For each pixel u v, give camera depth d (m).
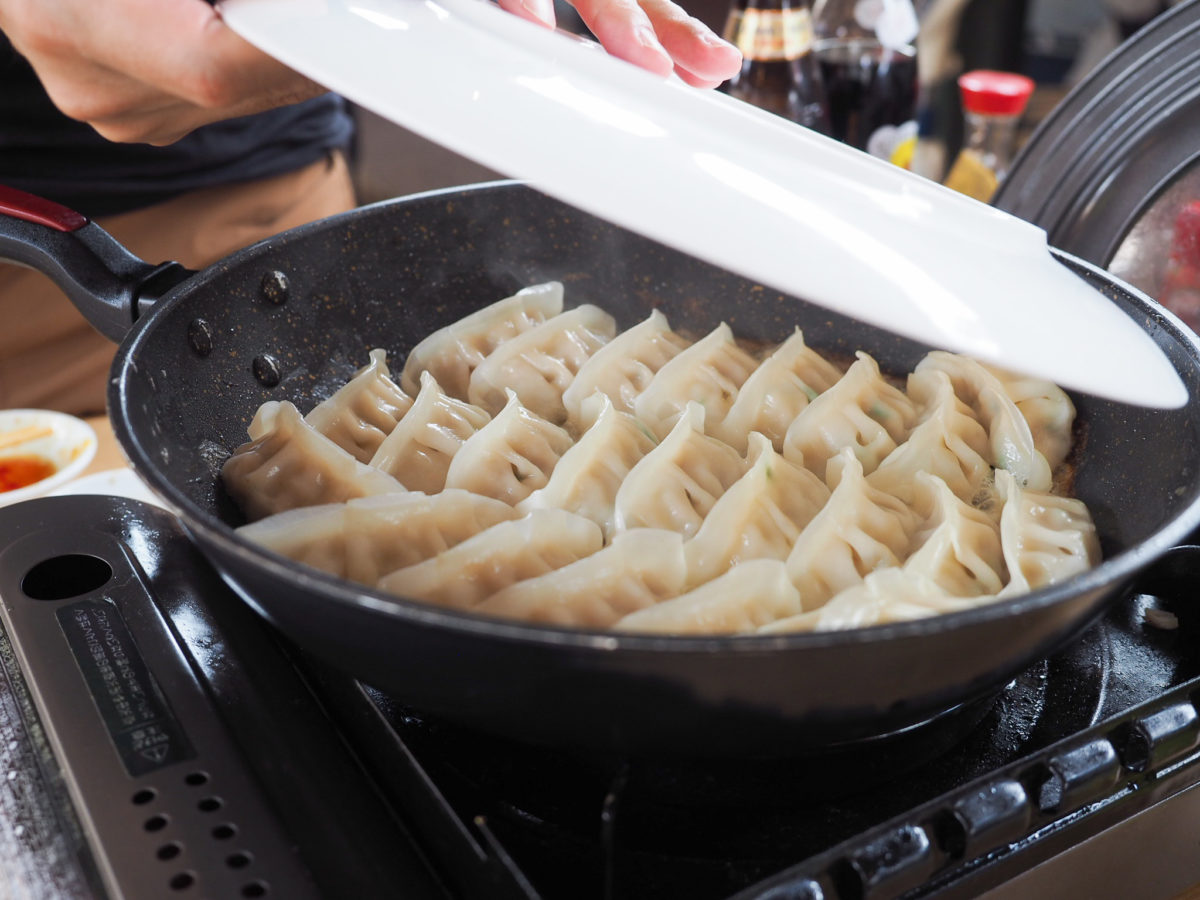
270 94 0.45
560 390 0.57
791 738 0.35
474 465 0.51
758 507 0.48
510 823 0.39
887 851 0.35
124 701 0.40
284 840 0.37
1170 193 0.51
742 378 0.56
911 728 0.40
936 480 0.48
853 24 0.67
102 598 0.43
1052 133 0.55
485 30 0.39
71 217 0.47
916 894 0.36
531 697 0.34
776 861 0.38
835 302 0.36
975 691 0.36
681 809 0.39
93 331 0.74
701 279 0.58
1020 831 0.36
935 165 0.90
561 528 0.46
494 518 0.48
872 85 0.67
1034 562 0.45
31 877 0.36
